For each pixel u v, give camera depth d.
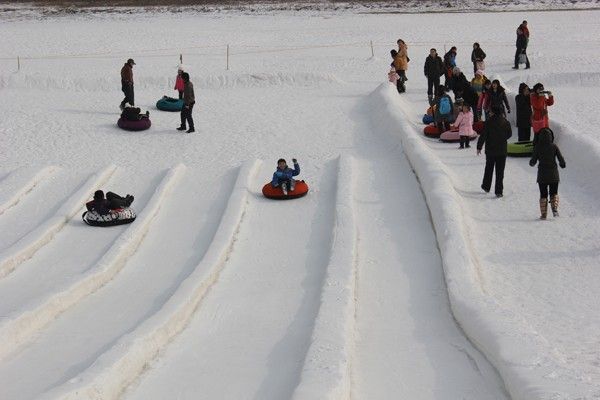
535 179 18.56
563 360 8.69
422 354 9.93
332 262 12.99
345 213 15.79
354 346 10.27
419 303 11.84
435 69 26.95
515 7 56.25
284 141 23.94
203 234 16.31
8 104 29.16
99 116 27.34
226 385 9.02
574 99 27.84
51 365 9.83
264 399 8.59
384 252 14.23
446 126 23.19
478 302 10.82
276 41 43.62
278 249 15.02
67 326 11.55
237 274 13.77
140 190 19.62
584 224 15.24
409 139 20.86
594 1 57.22
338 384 8.23
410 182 18.47
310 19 52.31
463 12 54.22
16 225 17.42
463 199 17.25
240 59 37.94
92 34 46.88
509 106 24.28
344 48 40.72
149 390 8.97
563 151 19.47
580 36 42.47
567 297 11.91
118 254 14.61
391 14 53.75
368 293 12.38
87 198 18.78
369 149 22.58
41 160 22.50
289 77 32.53
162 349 10.29
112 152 23.23
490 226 15.57
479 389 8.75
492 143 17.19
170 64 36.41
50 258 15.30
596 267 13.12
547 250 14.08
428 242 14.56
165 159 22.41
